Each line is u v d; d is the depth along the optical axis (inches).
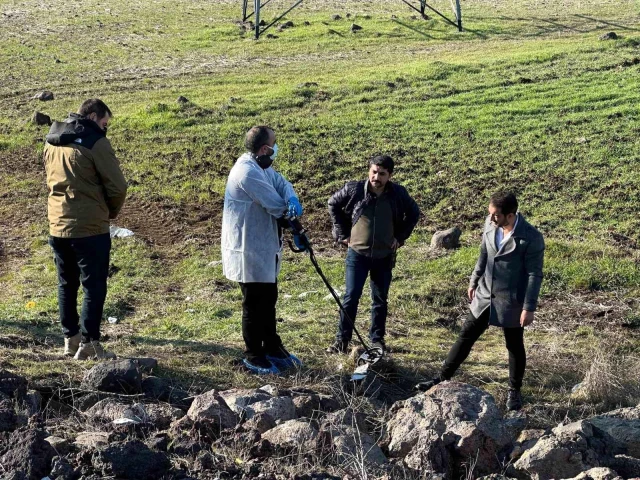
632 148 570.3
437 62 835.4
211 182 549.3
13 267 423.5
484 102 698.2
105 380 228.1
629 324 340.5
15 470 168.6
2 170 595.2
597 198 495.2
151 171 573.3
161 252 442.9
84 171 248.2
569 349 312.5
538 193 510.3
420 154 586.6
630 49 846.5
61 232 252.8
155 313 353.7
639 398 265.0
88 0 1478.8
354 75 823.7
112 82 878.4
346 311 283.1
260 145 251.4
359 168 563.8
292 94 745.0
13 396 209.6
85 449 181.5
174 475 174.2
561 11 1195.9
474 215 483.2
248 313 260.7
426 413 209.9
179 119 682.2
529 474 192.1
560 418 251.0
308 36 1089.4
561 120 636.1
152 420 205.6
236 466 181.5
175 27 1203.9
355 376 259.9
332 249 440.8
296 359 273.1
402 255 424.2
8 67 970.7
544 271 385.7
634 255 406.6
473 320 253.0
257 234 251.8
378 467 187.3
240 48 1043.9
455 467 198.2
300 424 198.2
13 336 289.7
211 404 205.9
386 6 1320.1
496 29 1091.9
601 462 195.3
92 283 256.8
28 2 1459.2
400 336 323.9
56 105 775.1
